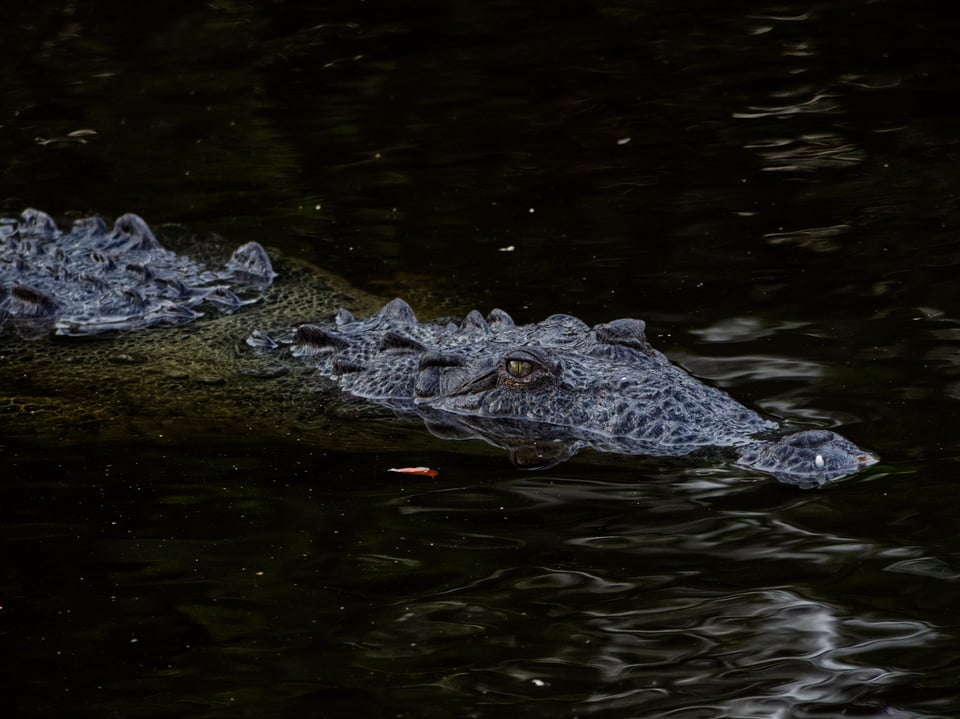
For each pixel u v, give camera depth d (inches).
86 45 1094.4
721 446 458.9
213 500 446.3
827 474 430.9
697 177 772.6
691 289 615.5
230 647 351.9
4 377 569.6
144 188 823.1
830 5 1079.6
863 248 649.0
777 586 367.2
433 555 397.7
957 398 477.7
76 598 382.0
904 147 786.8
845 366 515.5
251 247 680.4
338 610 368.2
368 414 514.6
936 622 344.2
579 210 736.3
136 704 326.0
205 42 1089.4
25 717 322.0
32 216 740.0
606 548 395.9
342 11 1149.1
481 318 552.7
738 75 940.6
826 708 312.5
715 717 311.6
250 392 540.1
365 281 657.0
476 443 483.8
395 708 320.5
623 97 918.4
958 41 965.8
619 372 500.1
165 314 621.9
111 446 499.8
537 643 346.9
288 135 896.9
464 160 831.1
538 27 1079.6
